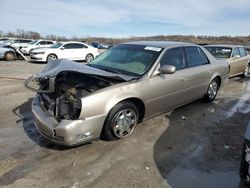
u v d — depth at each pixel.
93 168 3.45
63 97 3.83
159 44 5.22
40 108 4.09
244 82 9.84
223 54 10.34
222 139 4.45
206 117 5.48
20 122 4.93
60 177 3.24
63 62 4.33
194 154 3.91
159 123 5.02
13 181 3.14
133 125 4.39
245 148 2.87
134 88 4.18
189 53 5.52
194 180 3.27
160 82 4.59
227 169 3.54
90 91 3.81
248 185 2.90
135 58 4.82
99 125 3.81
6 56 17.28
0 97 6.62
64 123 3.55
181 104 5.40
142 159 3.71
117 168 3.47
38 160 3.61
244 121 5.32
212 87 6.39
